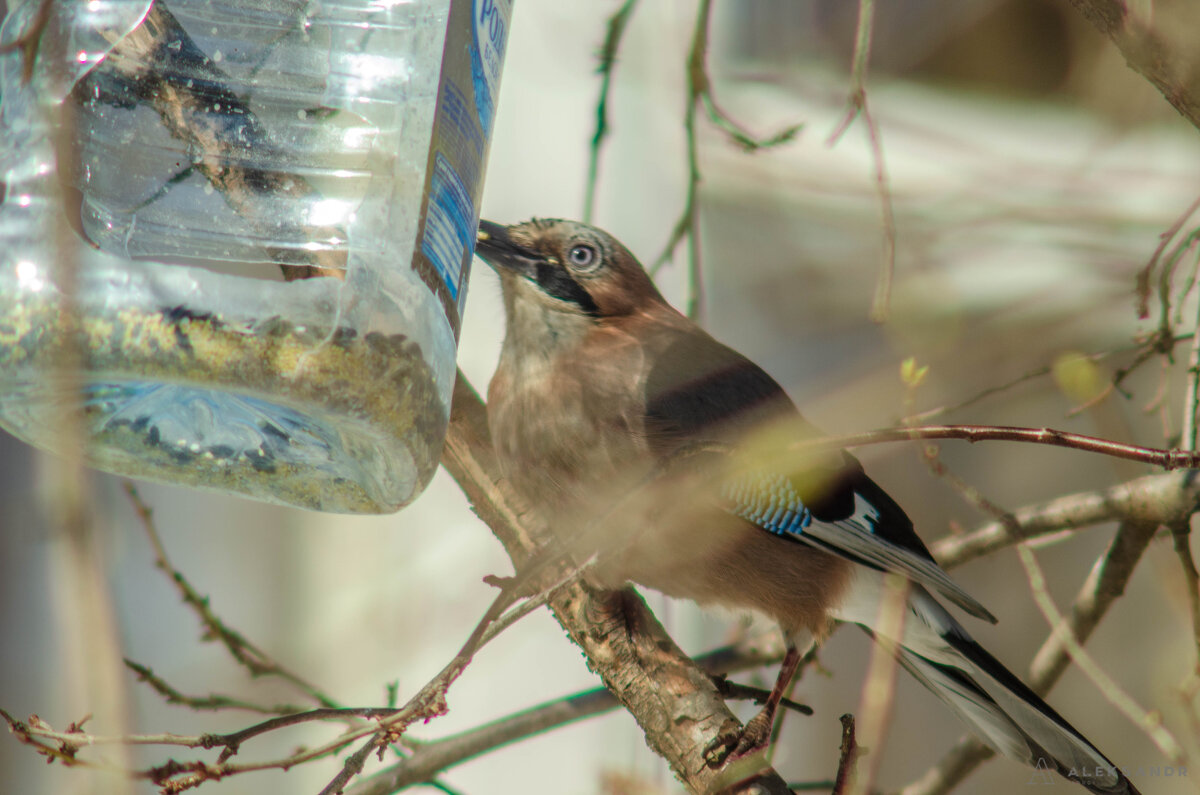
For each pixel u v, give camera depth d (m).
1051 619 6.87
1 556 9.01
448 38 5.04
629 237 10.34
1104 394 6.90
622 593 6.55
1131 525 7.18
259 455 5.32
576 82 10.35
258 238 4.89
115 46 4.98
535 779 9.85
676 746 6.02
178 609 10.21
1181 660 11.61
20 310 4.52
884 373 7.22
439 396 5.05
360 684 9.90
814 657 7.97
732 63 11.63
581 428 7.04
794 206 9.91
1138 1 4.63
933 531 12.37
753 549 7.11
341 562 10.20
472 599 9.96
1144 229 8.69
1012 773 11.91
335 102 5.03
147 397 5.07
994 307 8.72
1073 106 10.95
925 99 11.65
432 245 4.95
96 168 4.85
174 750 9.97
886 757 11.98
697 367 7.20
